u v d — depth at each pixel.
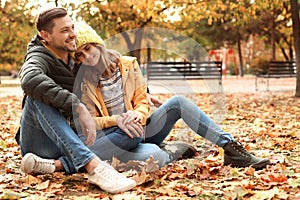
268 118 8.49
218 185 3.67
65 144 3.65
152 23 18.58
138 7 14.12
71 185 3.74
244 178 3.89
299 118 8.30
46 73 3.87
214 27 31.97
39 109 3.72
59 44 3.87
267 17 30.09
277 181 3.75
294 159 4.70
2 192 3.50
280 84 22.80
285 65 17.69
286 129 6.91
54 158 4.05
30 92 3.67
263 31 33.47
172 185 3.68
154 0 13.55
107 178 3.58
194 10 14.10
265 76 17.80
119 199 3.33
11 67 43.22
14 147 5.74
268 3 13.23
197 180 3.91
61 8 3.91
